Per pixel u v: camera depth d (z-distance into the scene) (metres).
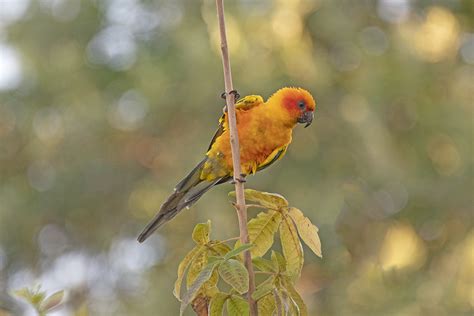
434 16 16.77
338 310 14.73
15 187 16.94
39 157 16.94
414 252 15.88
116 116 16.61
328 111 15.60
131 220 17.03
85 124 16.56
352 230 15.84
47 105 16.62
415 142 16.39
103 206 16.91
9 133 16.95
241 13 14.74
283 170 15.23
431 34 16.81
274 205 4.99
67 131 16.69
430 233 16.06
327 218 14.82
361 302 14.78
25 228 16.88
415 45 16.42
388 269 15.20
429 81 16.48
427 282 15.30
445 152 16.44
